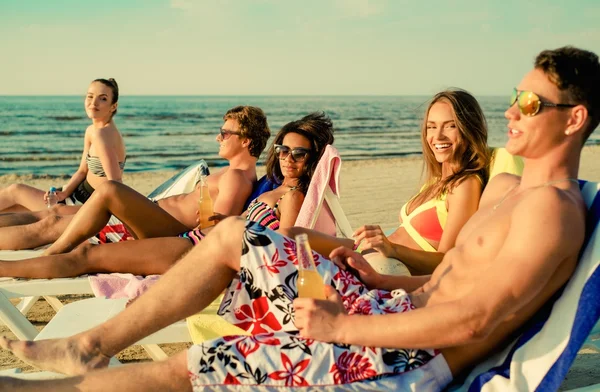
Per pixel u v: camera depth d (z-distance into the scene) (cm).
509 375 236
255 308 257
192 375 230
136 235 415
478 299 221
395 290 270
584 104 238
